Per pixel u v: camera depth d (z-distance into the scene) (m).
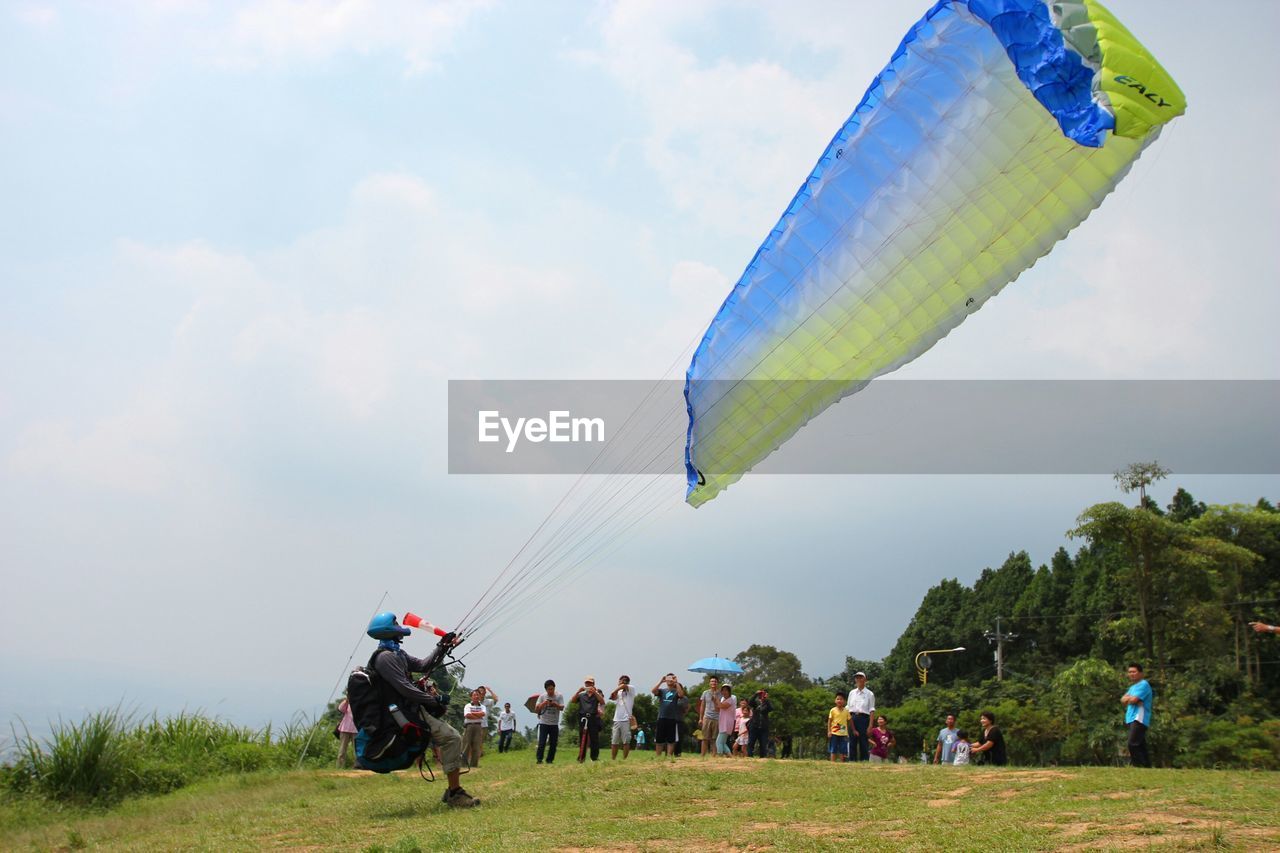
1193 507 68.81
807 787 12.97
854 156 12.16
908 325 12.62
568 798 12.88
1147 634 47.16
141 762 19.53
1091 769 13.27
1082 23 10.04
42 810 16.45
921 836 8.76
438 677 16.67
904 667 86.50
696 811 11.32
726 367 13.37
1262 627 11.69
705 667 31.36
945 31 11.52
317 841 10.80
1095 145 9.73
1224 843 7.70
